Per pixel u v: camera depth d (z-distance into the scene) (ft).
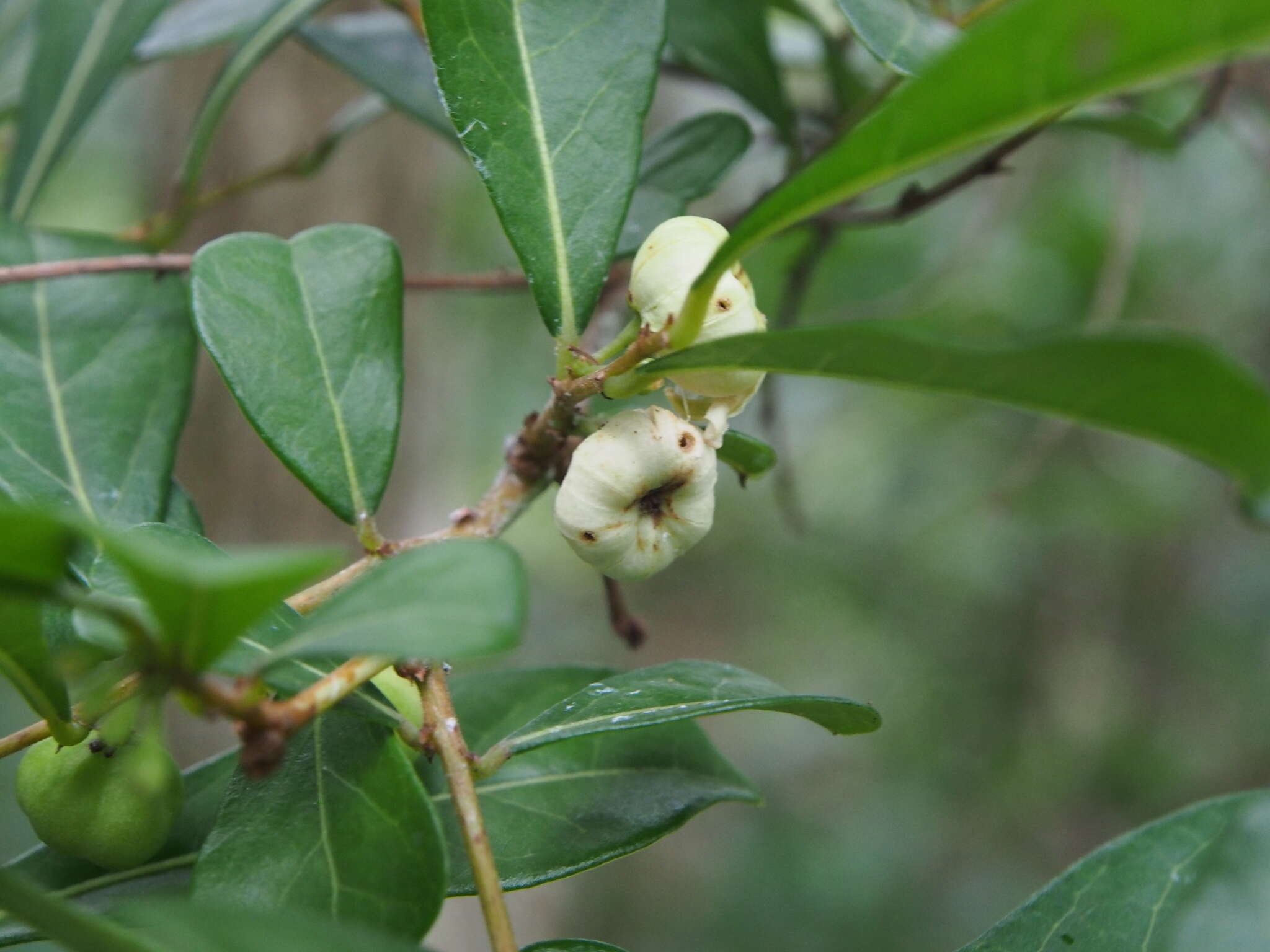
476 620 0.41
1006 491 1.10
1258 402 0.39
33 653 0.47
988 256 1.37
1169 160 0.84
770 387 0.90
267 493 1.05
